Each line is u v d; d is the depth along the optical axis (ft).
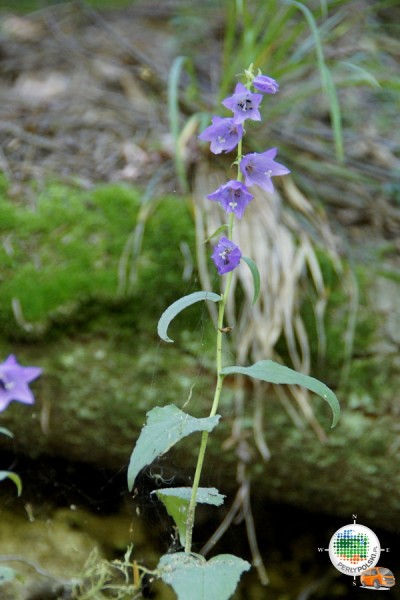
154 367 3.26
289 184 3.59
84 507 3.31
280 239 3.40
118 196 3.42
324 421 3.26
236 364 3.28
